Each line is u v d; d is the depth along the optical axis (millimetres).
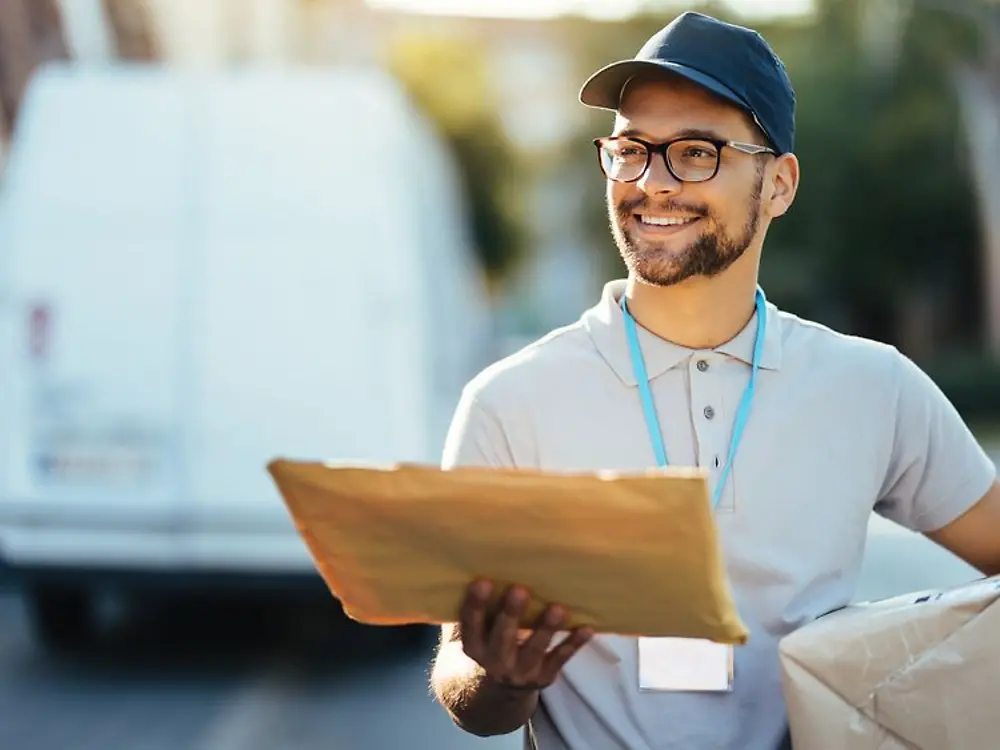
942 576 10555
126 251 8289
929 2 32031
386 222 8305
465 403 2926
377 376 8188
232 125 8328
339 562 2473
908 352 34438
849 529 2893
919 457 2996
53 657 8961
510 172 45250
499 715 2719
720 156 2824
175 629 9828
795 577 2840
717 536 2320
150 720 7445
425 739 7102
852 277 34281
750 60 2842
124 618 10195
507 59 63969
